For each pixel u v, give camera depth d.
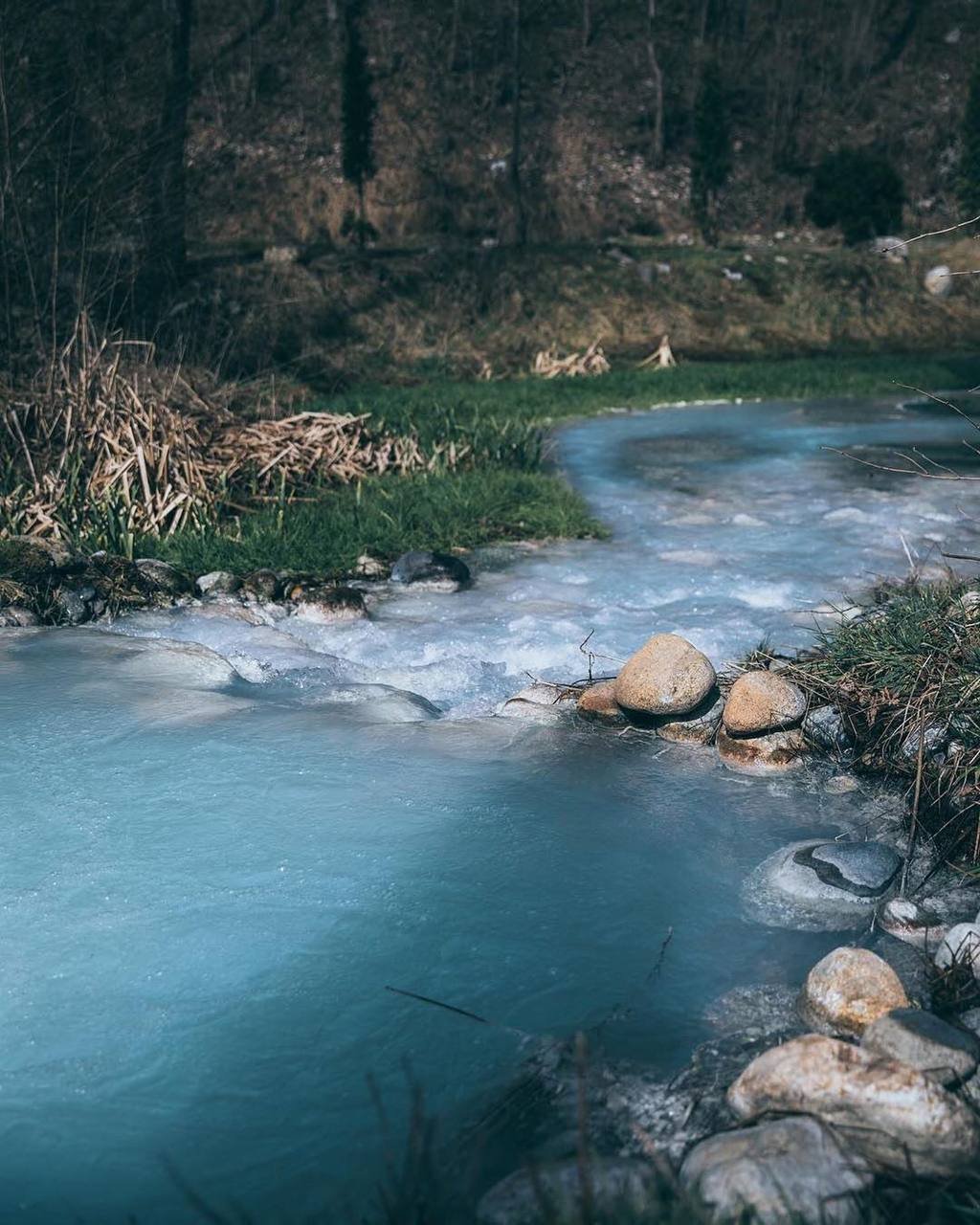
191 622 6.76
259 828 4.07
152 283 18.69
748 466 12.55
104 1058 2.89
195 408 10.27
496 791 4.43
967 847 4.05
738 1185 2.35
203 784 4.41
